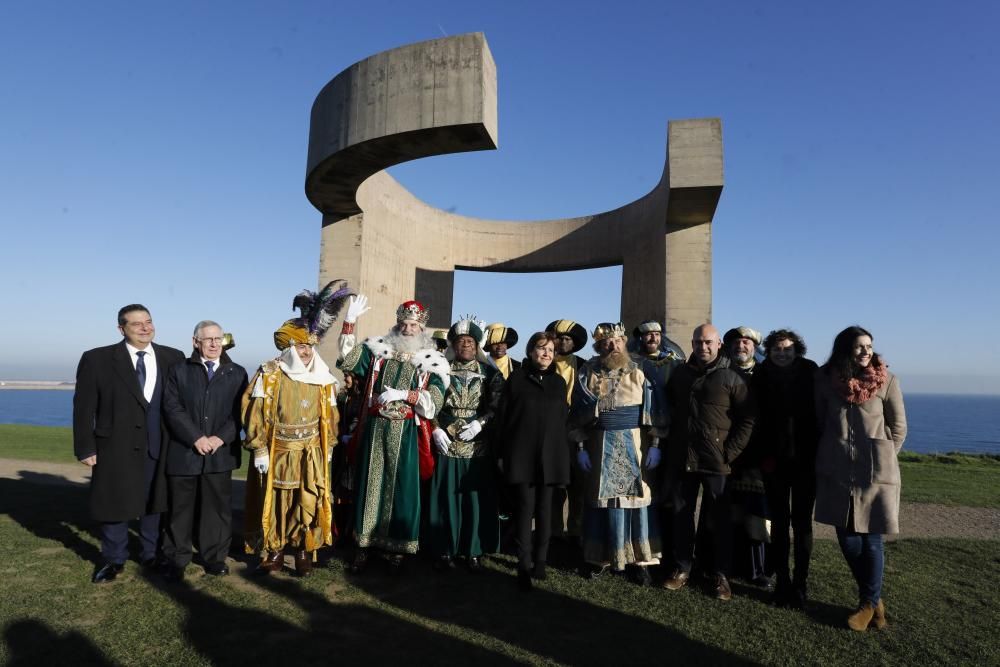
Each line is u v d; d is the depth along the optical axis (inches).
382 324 526.6
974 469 408.2
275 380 149.1
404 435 156.0
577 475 183.5
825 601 141.3
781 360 145.2
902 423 126.0
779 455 139.2
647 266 539.8
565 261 633.6
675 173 384.2
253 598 134.0
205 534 148.7
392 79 359.6
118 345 148.4
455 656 109.0
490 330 207.3
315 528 150.7
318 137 407.8
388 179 540.1
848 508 125.9
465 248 651.5
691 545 147.9
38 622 117.4
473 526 157.2
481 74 341.1
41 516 202.7
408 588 144.6
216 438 147.2
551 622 126.0
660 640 118.0
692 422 143.6
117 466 141.8
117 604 128.6
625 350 161.3
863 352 128.0
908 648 116.4
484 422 161.5
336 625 121.1
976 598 144.1
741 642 118.0
